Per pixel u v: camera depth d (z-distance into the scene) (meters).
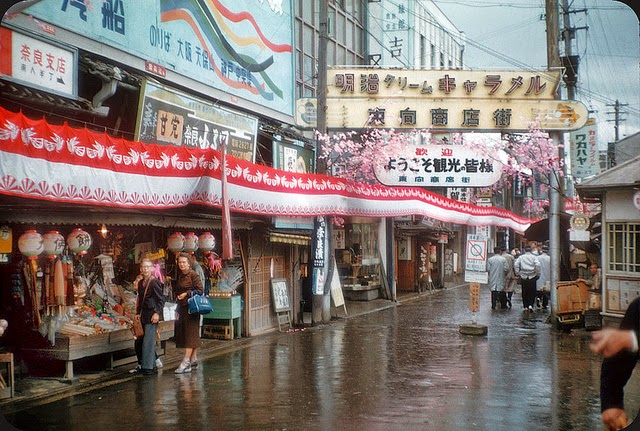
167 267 13.59
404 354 13.12
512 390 9.80
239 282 15.66
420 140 23.61
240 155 16.03
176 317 12.62
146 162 9.91
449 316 20.70
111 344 10.80
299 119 19.20
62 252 10.38
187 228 13.28
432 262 33.28
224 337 14.94
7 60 9.09
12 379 9.09
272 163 17.64
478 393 9.59
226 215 11.61
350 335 16.12
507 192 48.59
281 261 17.77
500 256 23.44
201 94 14.62
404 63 33.59
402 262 31.17
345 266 25.92
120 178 9.40
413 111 18.66
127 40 12.02
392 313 21.73
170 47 13.35
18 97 9.27
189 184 10.86
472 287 16.61
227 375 10.90
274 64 18.41
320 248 18.25
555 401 9.11
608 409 3.27
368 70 18.75
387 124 18.70
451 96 18.59
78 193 8.66
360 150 23.64
